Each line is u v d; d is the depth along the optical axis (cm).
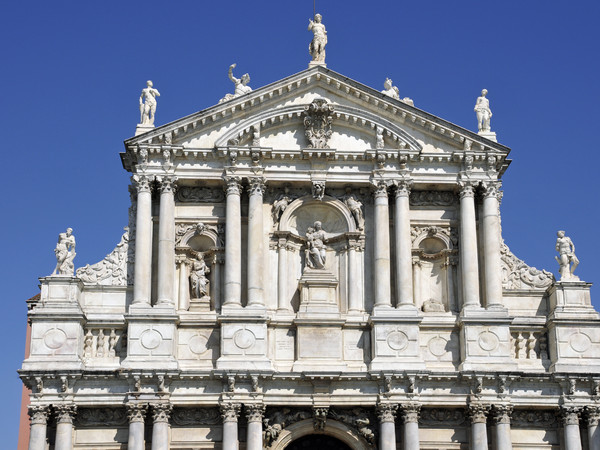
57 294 6072
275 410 6041
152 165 6278
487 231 6309
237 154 6291
